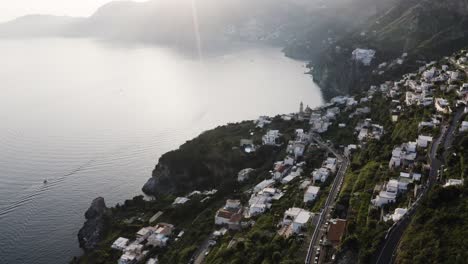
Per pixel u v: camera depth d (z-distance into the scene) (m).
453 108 185.38
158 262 156.75
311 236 126.19
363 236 114.38
